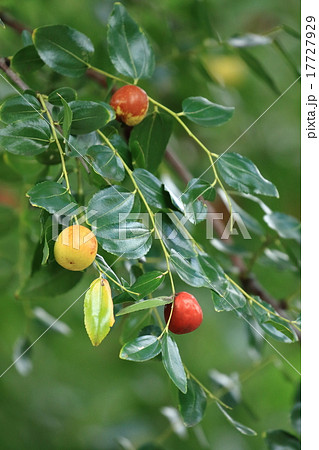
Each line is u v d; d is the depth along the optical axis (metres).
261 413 1.31
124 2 1.15
